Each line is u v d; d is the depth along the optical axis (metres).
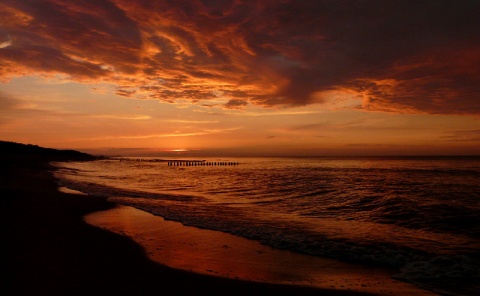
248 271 6.79
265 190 23.22
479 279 6.42
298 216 13.26
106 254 7.52
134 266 6.74
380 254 8.13
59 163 77.75
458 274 6.70
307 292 5.67
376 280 6.39
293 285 6.00
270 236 9.83
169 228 10.69
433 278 6.49
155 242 8.88
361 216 13.34
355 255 8.04
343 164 78.12
